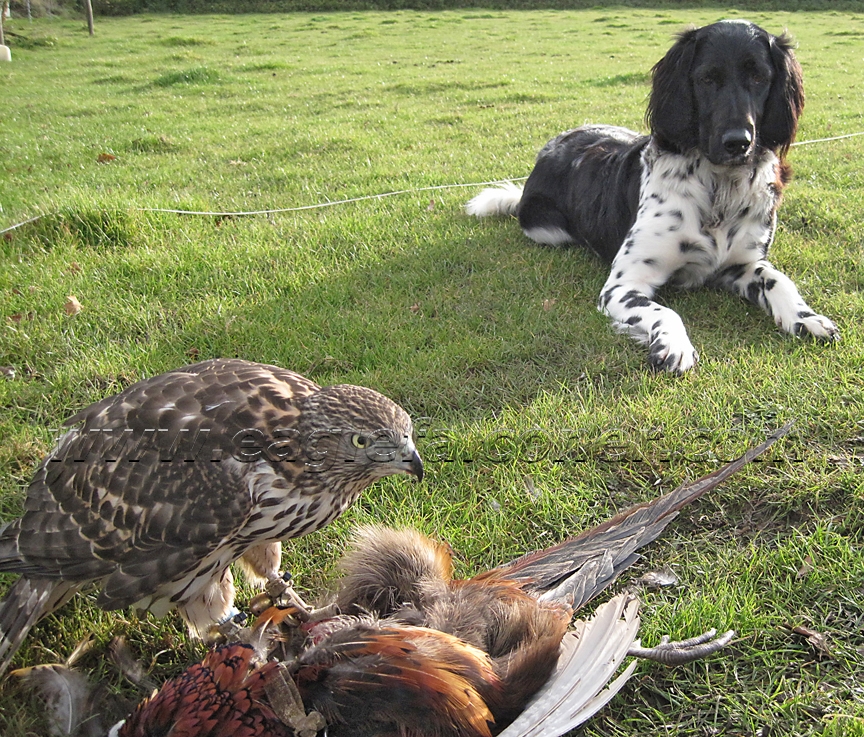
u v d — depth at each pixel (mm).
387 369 1161
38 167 2385
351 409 755
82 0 8125
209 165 2326
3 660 731
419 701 704
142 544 726
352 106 3283
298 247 1566
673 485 982
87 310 1329
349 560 848
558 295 1397
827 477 965
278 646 765
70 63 4926
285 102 3410
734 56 1322
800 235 1613
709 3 8133
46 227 1622
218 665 686
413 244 1601
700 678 784
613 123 2738
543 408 1085
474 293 1393
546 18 7250
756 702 764
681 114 1364
